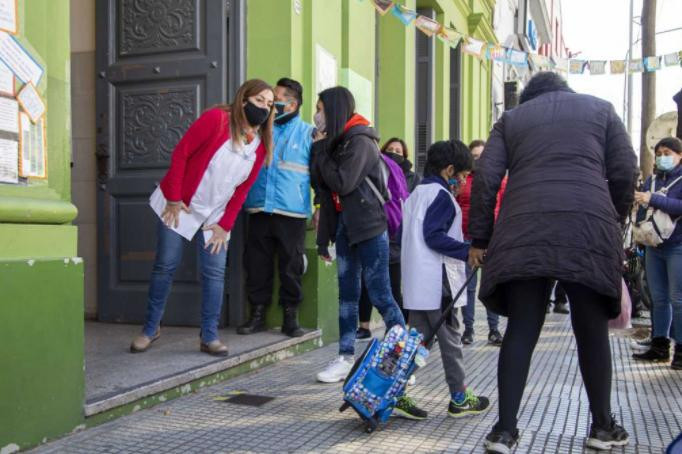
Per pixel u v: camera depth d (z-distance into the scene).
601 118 2.86
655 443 3.00
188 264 4.91
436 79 10.02
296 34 5.14
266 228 4.75
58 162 2.92
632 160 2.81
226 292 4.99
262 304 4.88
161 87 4.93
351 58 6.25
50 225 2.81
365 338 5.59
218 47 4.84
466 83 12.03
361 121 3.85
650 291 4.98
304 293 5.14
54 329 2.78
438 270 3.34
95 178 5.19
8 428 2.57
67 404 2.86
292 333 4.80
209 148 3.85
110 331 4.72
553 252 2.65
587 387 2.89
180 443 2.88
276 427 3.14
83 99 5.22
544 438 3.04
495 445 2.66
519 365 2.73
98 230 5.06
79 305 2.92
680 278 4.60
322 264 5.18
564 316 7.57
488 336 5.85
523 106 3.01
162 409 3.35
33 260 2.67
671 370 4.64
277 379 4.05
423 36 9.50
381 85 8.01
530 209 2.73
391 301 3.90
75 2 5.22
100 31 5.05
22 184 2.69
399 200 4.37
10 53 2.62
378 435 3.06
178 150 3.82
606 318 2.83
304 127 4.78
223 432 3.04
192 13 4.89
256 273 4.83
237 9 4.92
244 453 2.79
